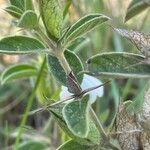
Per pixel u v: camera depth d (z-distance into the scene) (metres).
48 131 0.45
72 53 0.24
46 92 0.37
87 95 0.21
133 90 0.47
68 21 0.40
